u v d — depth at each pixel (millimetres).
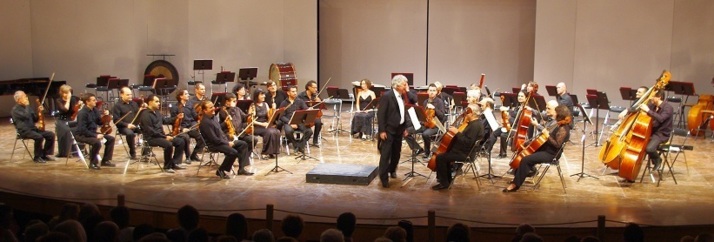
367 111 12719
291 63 18094
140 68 17953
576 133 13594
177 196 8125
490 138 9398
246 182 8961
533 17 18375
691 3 15211
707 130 13922
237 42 18328
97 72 17531
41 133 10398
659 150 8953
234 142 9328
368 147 11867
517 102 11758
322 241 4574
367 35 19203
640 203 7824
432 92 11258
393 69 19234
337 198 8070
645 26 15797
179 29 18016
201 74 18234
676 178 9242
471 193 8359
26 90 15570
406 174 9422
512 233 6691
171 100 18016
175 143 9789
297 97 11734
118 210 5734
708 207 7613
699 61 15234
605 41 16266
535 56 17109
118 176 9305
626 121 9031
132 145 10539
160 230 7383
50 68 17203
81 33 17328
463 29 18766
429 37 18938
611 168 9344
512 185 8430
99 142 9828
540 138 8367
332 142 12406
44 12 17016
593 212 7395
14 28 16688
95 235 4727
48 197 7918
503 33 18609
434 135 10688
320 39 19375
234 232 5406
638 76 15984
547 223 6906
